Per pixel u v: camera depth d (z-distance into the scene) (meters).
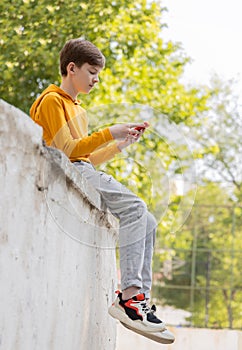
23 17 9.64
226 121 18.52
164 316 13.24
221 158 18.17
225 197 17.92
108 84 11.19
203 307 13.72
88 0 10.00
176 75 13.20
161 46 12.51
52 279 2.52
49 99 3.08
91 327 3.40
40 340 2.37
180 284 13.62
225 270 15.41
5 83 9.65
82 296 3.12
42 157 2.33
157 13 11.76
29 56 9.51
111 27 10.70
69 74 3.31
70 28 9.80
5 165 1.98
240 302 15.22
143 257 3.12
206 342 6.48
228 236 16.23
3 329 1.95
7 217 1.99
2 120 1.95
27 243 2.19
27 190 2.19
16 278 2.07
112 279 4.27
